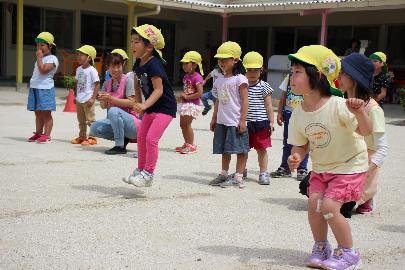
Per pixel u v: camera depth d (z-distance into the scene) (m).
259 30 23.56
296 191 5.68
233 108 5.53
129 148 7.93
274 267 3.44
